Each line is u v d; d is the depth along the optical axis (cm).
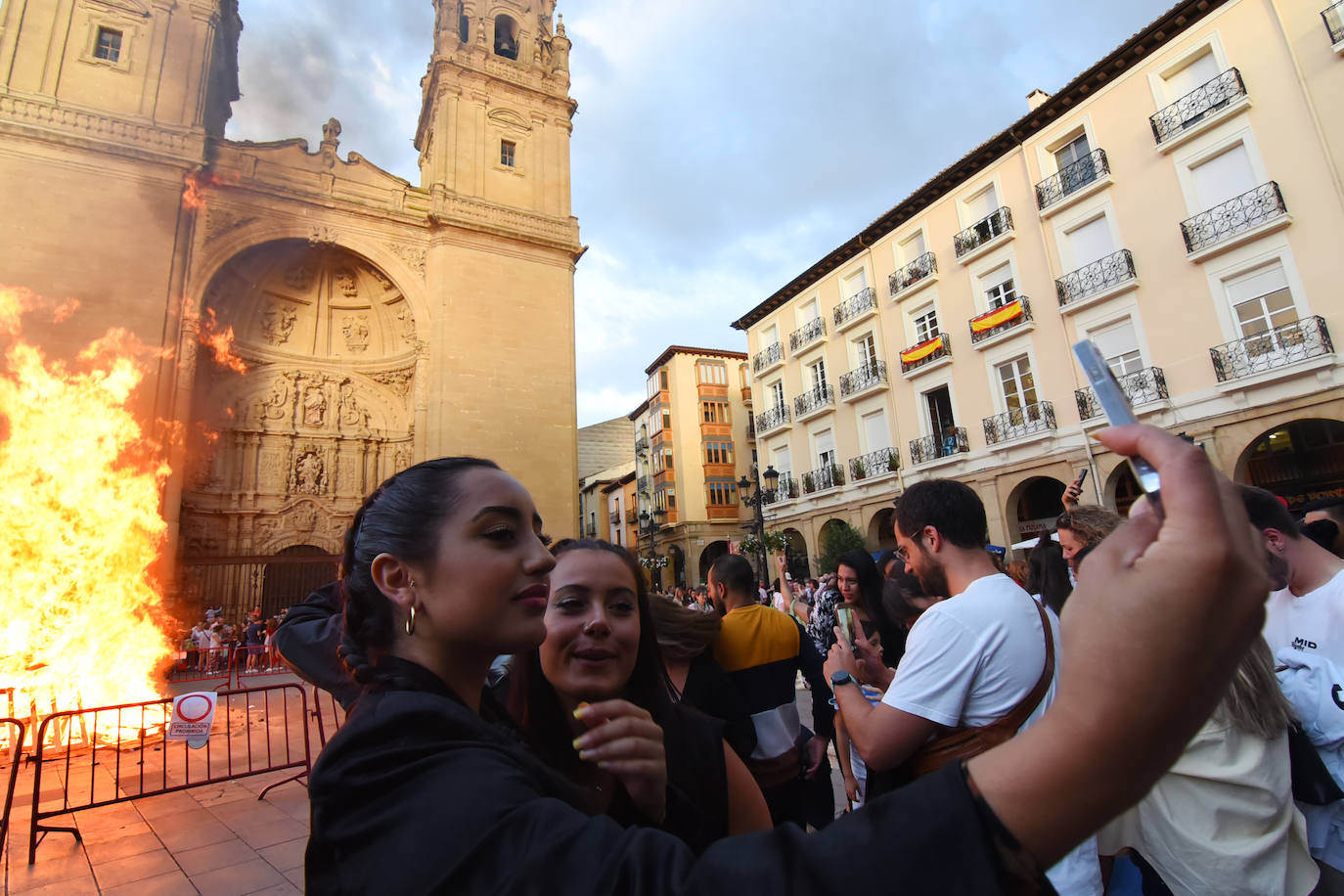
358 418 2039
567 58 2486
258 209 1850
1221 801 202
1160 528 51
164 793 582
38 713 1068
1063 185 1869
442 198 2081
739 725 302
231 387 1886
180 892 414
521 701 189
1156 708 44
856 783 357
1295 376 1384
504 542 116
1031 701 203
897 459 2289
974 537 250
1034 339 1908
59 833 518
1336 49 1376
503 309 2092
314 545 1911
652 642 206
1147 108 1702
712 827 169
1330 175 1376
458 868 66
